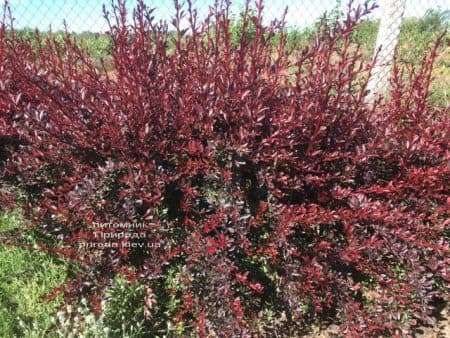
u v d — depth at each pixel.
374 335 2.50
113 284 2.35
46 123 2.57
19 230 2.71
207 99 2.42
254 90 2.47
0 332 2.37
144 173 2.40
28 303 2.58
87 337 2.32
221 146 2.37
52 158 2.66
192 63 2.75
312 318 2.57
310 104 2.39
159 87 2.47
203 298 2.36
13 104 2.78
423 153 2.73
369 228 2.69
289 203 2.57
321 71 2.51
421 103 2.97
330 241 2.54
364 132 2.77
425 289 2.53
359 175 2.73
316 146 2.52
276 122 2.40
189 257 2.30
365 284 2.65
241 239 2.32
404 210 2.71
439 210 2.63
